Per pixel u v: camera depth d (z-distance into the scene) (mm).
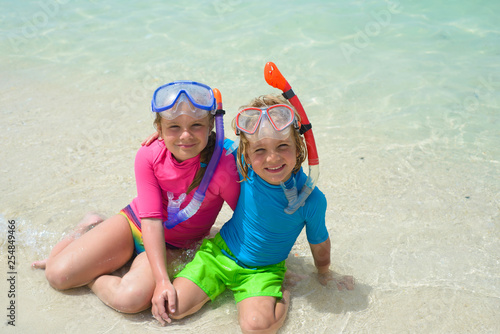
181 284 2537
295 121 2408
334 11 6672
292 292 2697
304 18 6492
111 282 2586
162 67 5426
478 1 6699
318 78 5102
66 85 5137
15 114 4555
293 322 2496
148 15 6902
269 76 2328
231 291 2740
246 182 2611
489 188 3494
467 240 3041
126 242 2799
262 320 2385
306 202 2574
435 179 3613
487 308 2531
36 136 4191
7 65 5609
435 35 5926
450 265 2850
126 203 3379
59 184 3580
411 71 5191
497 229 3119
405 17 6398
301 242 3156
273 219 2564
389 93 4816
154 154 2676
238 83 4996
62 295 2650
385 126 4305
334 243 3053
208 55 5645
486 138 4086
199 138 2484
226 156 2688
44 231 3113
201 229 2891
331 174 3699
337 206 3375
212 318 2535
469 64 5281
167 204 2824
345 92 4840
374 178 3645
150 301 2551
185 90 2381
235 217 2721
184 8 7109
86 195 3467
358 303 2605
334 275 2809
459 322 2453
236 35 6129
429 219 3232
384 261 2904
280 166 2408
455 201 3385
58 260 2646
